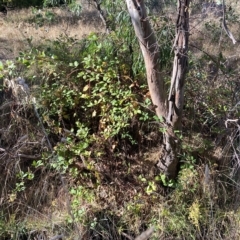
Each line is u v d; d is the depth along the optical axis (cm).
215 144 507
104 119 488
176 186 484
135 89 495
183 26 388
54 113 498
